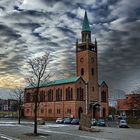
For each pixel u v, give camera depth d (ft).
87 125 191.42
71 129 201.36
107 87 458.50
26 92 477.77
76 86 410.31
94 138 129.90
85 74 436.76
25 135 141.18
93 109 430.61
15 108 548.31
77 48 454.40
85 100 418.72
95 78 442.91
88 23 458.91
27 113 473.26
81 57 446.60
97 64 450.71
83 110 413.80
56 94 436.35
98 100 440.45
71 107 407.85
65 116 415.44
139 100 351.87
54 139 122.52
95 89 438.40
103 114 445.37
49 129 200.34
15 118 450.30
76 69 449.89
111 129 216.13
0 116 478.59
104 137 136.56
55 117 431.02
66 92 419.54
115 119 399.24
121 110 450.71
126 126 250.57
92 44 449.06
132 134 159.74
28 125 252.21
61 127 230.27
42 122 281.95
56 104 433.48
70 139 123.34
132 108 362.53
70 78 433.07
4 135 140.97
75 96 406.00
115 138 131.64
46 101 451.53
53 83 442.09
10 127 212.84
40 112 460.55
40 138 126.93
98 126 269.44
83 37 453.17
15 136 135.74
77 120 303.07
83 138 128.98
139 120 313.94
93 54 447.01
